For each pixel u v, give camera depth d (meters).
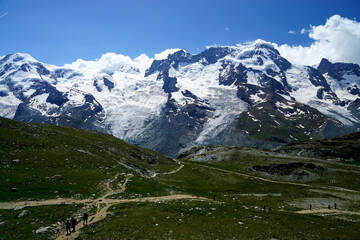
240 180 117.75
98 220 37.41
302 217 49.69
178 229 36.25
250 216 46.31
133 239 31.42
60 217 37.62
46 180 52.66
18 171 54.38
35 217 36.62
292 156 182.00
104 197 49.41
